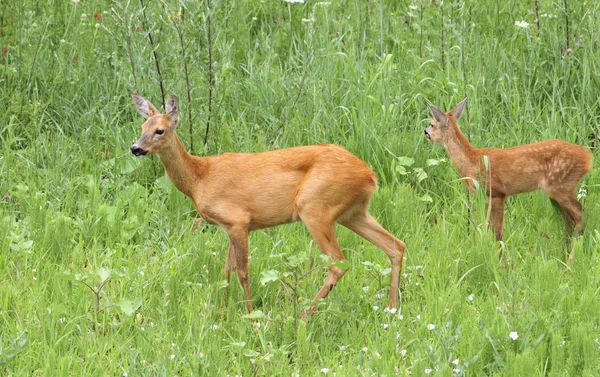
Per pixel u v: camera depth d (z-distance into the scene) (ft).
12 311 32.76
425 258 36.83
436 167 43.16
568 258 37.86
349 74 48.21
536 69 47.70
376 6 53.52
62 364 28.76
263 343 30.76
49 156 43.21
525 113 45.47
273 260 36.42
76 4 51.93
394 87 46.80
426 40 50.44
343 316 31.89
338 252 34.47
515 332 29.81
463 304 33.45
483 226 37.68
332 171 34.22
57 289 33.78
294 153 35.01
